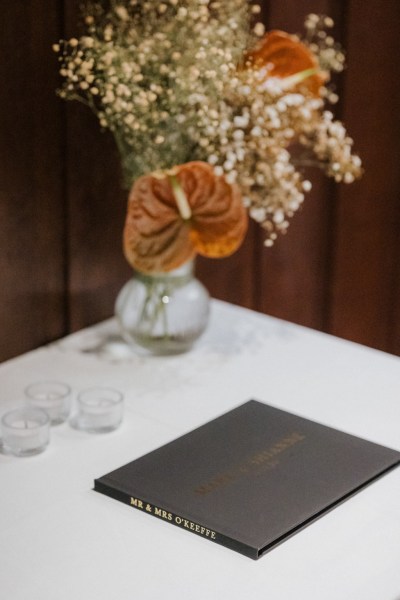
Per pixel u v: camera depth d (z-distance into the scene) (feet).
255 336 5.65
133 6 5.24
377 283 7.27
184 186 4.91
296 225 6.85
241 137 4.73
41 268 5.47
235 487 4.17
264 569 3.77
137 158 5.02
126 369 5.27
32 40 5.05
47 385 4.87
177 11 5.08
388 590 3.69
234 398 4.99
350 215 6.98
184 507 4.02
